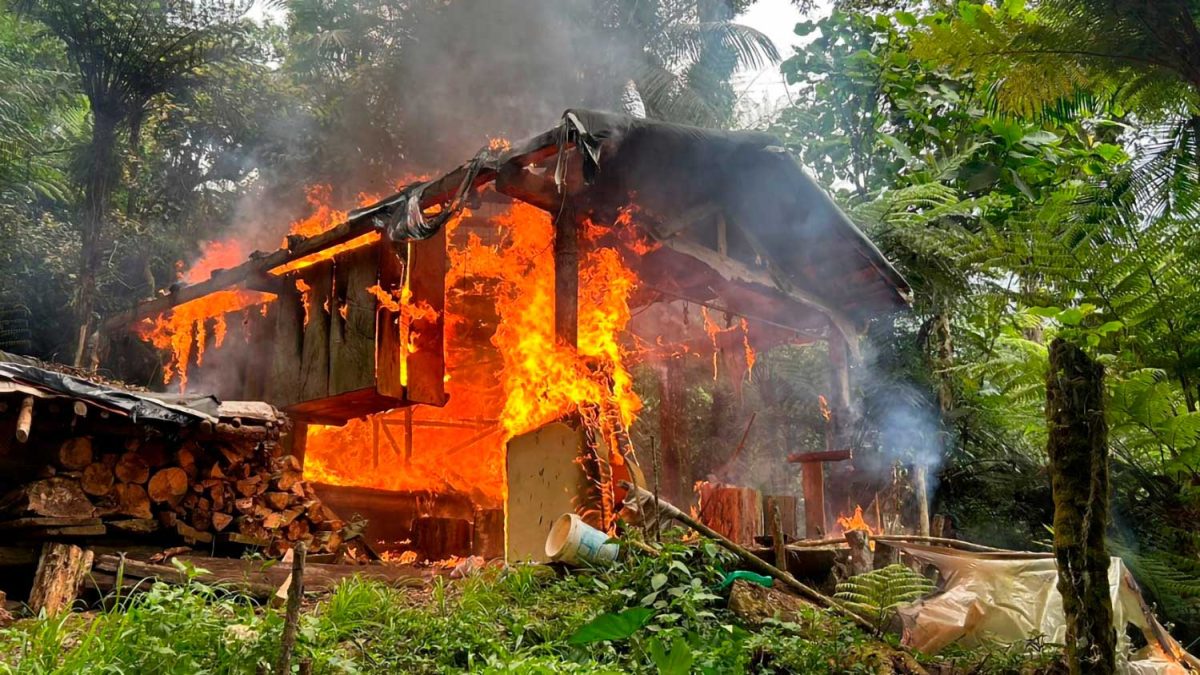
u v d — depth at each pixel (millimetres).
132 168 14531
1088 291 7066
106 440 5773
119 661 3213
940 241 9500
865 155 12164
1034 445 9180
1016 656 4230
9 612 4477
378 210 6586
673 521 5824
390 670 3633
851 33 12312
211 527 6035
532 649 3803
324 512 6723
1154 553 6688
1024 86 5320
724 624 4168
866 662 4047
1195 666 4539
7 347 12773
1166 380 6762
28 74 14398
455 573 5328
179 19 13430
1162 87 5082
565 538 4945
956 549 5188
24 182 14727
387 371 6734
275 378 7547
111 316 9641
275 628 3387
